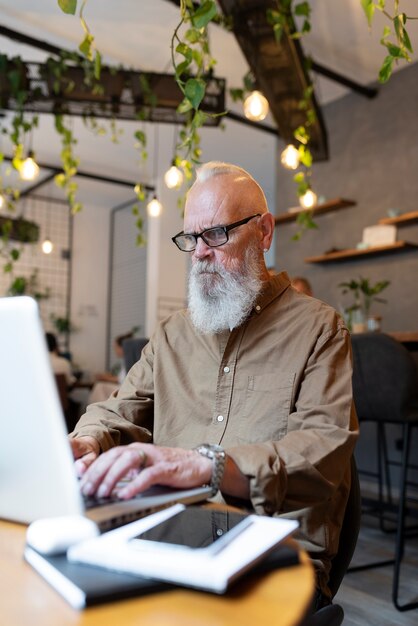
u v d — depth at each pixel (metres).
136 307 8.73
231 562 0.56
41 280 8.80
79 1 4.01
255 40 3.34
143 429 1.39
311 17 4.11
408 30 4.17
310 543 1.13
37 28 4.41
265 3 3.05
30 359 0.67
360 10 3.97
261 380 1.28
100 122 5.95
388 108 4.79
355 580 2.50
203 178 1.45
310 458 1.00
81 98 3.75
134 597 0.53
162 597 0.53
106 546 0.60
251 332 1.34
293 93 3.93
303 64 3.69
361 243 4.71
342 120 5.16
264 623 0.48
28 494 0.72
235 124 5.89
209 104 3.70
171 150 6.79
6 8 4.14
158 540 0.61
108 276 9.44
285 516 1.14
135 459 0.80
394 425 4.27
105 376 5.91
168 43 4.58
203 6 1.78
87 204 9.31
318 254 5.27
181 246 1.47
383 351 2.44
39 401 0.68
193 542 0.60
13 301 0.67
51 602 0.52
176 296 7.84
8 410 0.70
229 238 1.38
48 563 0.59
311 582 0.56
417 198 4.50
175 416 1.37
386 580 2.50
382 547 2.95
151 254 7.91
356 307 4.13
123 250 9.19
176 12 4.15
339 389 1.19
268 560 0.60
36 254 8.77
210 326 1.34
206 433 1.31
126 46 4.67
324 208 5.06
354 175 5.01
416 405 2.45
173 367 1.42
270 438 1.22
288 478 0.94
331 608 1.01
